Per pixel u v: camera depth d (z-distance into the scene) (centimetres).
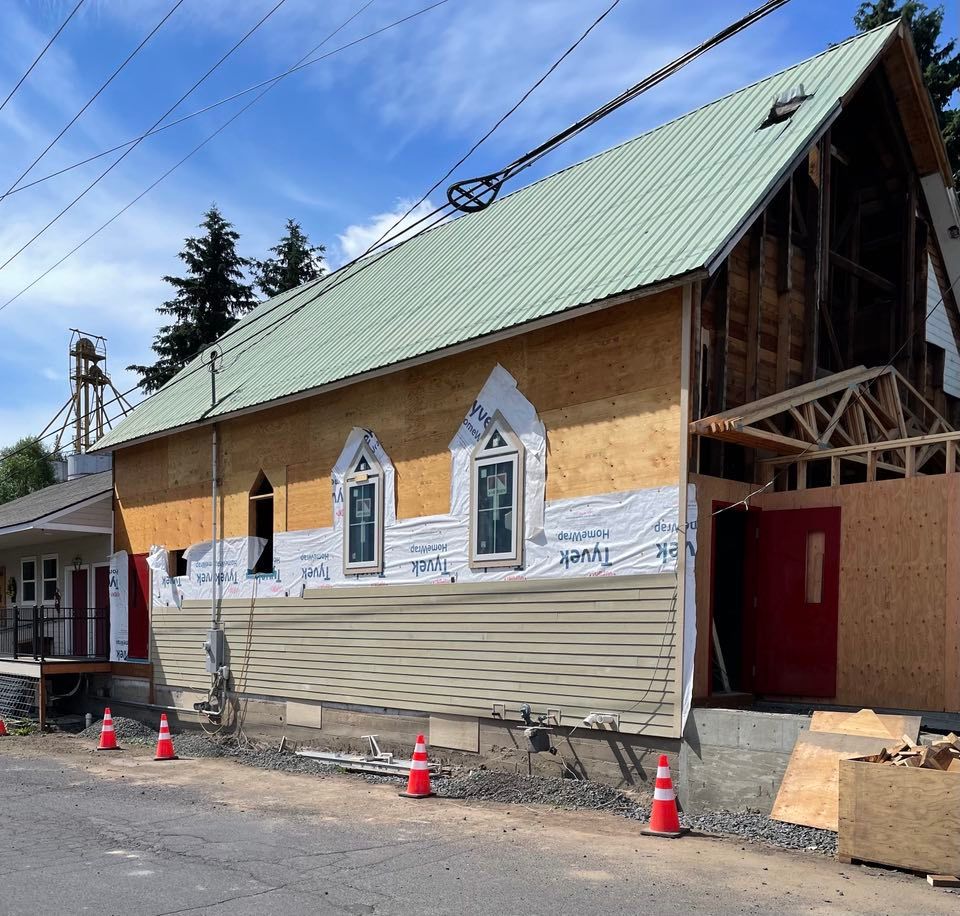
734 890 644
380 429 1382
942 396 1440
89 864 726
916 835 680
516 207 1584
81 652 2192
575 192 1449
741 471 1112
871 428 1223
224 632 1670
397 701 1302
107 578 2130
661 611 980
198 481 1786
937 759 712
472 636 1197
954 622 928
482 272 1400
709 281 1053
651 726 973
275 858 744
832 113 1132
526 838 816
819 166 1225
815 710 1006
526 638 1123
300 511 1527
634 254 1087
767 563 1074
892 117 1347
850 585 1008
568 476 1096
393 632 1322
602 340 1078
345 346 1527
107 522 2047
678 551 970
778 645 1053
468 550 1215
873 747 788
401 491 1336
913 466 998
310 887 654
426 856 748
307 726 1464
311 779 1216
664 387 1005
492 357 1212
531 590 1123
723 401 1066
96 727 1781
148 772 1288
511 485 1166
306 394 1495
